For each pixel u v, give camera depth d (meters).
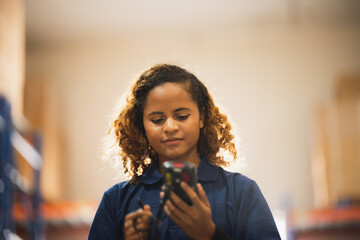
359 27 10.36
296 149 10.08
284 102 10.33
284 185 9.92
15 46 4.73
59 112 10.67
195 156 1.58
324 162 8.66
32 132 4.71
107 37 10.77
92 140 10.57
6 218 3.60
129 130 1.66
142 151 1.67
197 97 1.53
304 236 6.72
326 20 10.22
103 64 10.91
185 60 10.68
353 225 6.66
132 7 9.84
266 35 10.56
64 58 10.96
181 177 1.31
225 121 1.74
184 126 1.47
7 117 3.74
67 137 10.56
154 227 1.38
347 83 9.08
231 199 1.49
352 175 8.45
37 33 10.55
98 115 10.70
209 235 1.33
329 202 8.49
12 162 3.76
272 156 10.08
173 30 10.59
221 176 1.55
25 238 6.10
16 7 4.80
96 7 9.78
